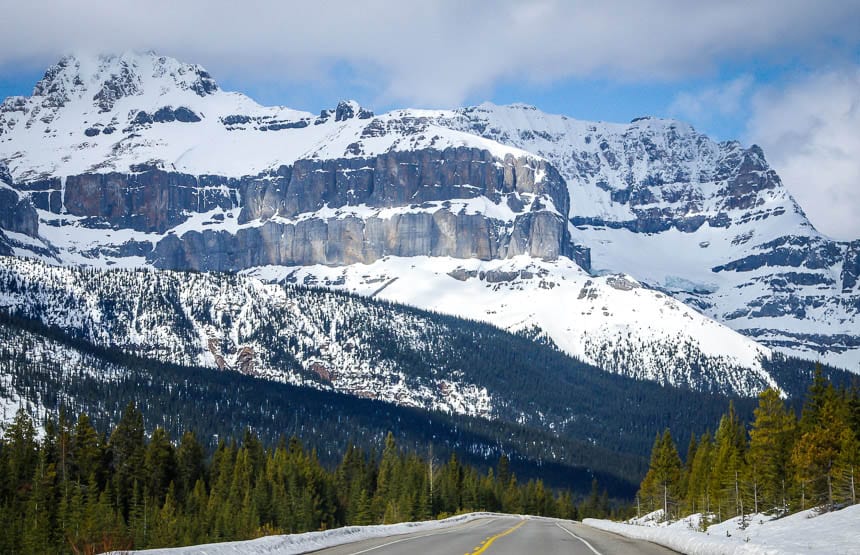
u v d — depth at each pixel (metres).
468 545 69.19
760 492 160.50
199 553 55.47
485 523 128.75
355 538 77.62
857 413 152.50
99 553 52.22
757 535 101.50
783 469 155.50
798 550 53.44
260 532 145.12
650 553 62.53
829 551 54.72
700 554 60.81
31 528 160.25
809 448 138.75
